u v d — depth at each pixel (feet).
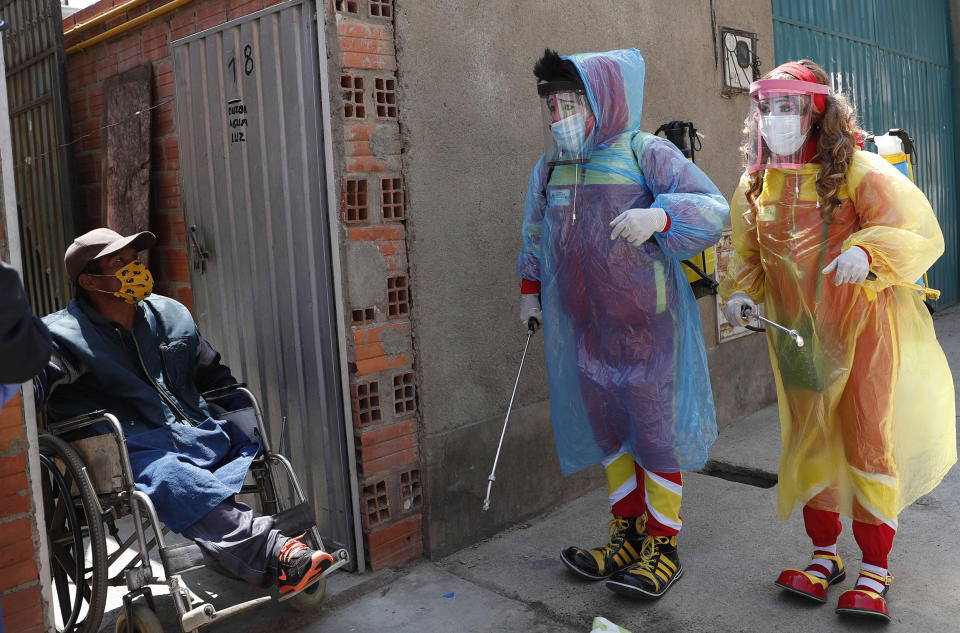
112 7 15.19
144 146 14.42
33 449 8.60
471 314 12.25
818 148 9.42
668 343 10.40
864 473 9.59
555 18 13.28
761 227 9.89
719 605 10.29
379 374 11.32
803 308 9.70
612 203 10.20
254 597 11.00
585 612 10.37
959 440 15.05
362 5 10.81
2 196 8.36
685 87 15.88
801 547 11.69
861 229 9.25
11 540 8.48
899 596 10.24
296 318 11.67
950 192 28.45
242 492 11.00
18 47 16.33
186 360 10.66
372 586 11.22
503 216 12.63
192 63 12.78
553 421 11.35
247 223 12.24
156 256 14.90
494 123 12.43
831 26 21.58
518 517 13.08
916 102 26.35
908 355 9.74
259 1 12.02
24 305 4.81
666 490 10.61
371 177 11.05
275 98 11.44
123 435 9.00
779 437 16.11
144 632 8.99
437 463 11.91
